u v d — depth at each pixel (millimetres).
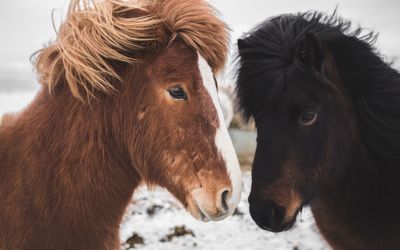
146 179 2242
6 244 2193
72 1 2215
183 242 5281
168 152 2123
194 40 2154
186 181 2107
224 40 2293
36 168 2184
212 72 2232
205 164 2074
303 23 3012
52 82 2227
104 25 2117
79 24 2178
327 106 2725
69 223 2201
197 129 2086
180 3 2193
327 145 2748
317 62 2645
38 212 2170
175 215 6074
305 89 2646
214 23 2232
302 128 2648
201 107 2094
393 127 2928
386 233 2926
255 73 2787
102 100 2207
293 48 2756
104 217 2291
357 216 2982
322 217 3164
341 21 3143
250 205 2729
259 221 2695
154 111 2127
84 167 2199
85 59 2123
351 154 2928
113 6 2209
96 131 2213
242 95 2912
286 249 5117
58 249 2211
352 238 3064
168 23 2174
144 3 2260
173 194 2199
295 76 2662
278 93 2631
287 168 2617
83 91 2193
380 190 2916
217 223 5840
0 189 2227
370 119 2928
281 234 5531
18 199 2184
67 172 2176
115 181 2289
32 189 2174
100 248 2322
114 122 2213
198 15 2188
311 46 2631
